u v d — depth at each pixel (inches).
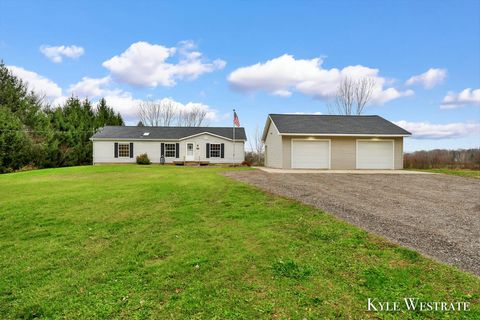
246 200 303.4
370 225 210.2
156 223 233.1
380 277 128.8
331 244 171.0
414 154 957.2
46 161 998.4
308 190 368.2
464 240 177.5
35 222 244.7
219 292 123.0
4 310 116.7
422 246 167.0
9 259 169.8
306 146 751.1
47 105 1529.3
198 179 483.2
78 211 275.9
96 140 1013.8
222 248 172.9
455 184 446.9
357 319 101.5
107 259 165.5
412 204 288.4
